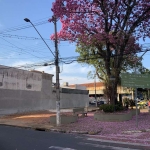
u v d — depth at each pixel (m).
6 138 11.80
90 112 30.08
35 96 32.59
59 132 14.67
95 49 30.66
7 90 27.52
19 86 29.53
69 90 44.16
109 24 21.20
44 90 34.81
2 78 26.84
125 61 28.91
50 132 14.55
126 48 22.11
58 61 17.62
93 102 69.50
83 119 20.22
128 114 19.09
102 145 10.05
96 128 15.26
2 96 26.70
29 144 10.09
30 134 13.41
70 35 21.75
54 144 10.17
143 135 12.63
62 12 18.36
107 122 17.91
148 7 20.34
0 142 10.56
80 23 20.70
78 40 22.16
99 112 20.38
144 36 21.66
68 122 18.03
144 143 10.55
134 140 11.27
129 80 14.98
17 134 13.40
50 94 36.31
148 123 16.81
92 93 75.88
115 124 16.81
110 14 20.52
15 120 21.38
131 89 42.78
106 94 21.83
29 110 31.11
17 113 28.56
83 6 19.88
